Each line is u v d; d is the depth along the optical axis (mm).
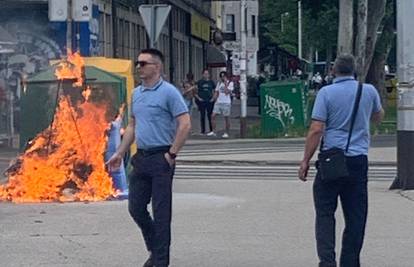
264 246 10930
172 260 10148
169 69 48531
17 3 27609
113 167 9711
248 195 15469
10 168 14883
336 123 9141
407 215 13234
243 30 32156
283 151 25453
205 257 10320
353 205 9258
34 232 11680
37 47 27812
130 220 12531
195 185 17188
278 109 30625
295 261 10148
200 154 24531
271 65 65875
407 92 16031
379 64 45062
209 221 12594
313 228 12094
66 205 14008
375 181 18578
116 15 36562
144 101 9367
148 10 22375
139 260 10102
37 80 15031
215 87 31578
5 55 26781
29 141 14898
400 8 16062
